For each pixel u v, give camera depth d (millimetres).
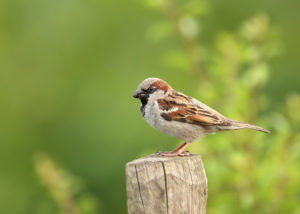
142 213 5898
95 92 15844
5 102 16359
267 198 7746
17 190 15422
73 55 16656
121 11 16906
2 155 15797
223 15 16641
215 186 7926
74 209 8453
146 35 16438
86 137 15156
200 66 8727
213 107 8227
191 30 8859
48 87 16500
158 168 5883
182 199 5883
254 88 8086
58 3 16828
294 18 16562
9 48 16922
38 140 15789
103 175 14648
